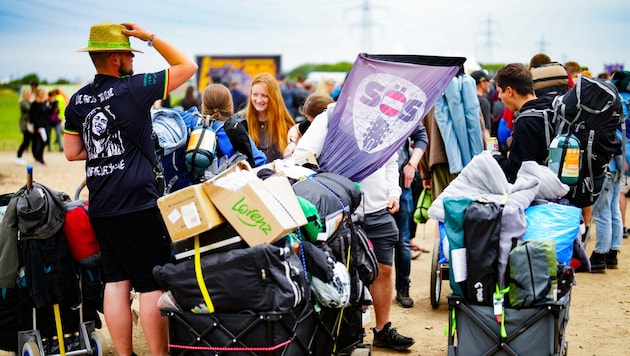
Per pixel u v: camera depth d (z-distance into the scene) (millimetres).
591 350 5891
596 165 5938
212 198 4156
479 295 4469
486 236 4418
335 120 5656
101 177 4766
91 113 4777
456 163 7293
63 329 5145
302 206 4395
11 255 4871
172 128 5234
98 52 4809
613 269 8648
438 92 5574
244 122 5535
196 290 4113
